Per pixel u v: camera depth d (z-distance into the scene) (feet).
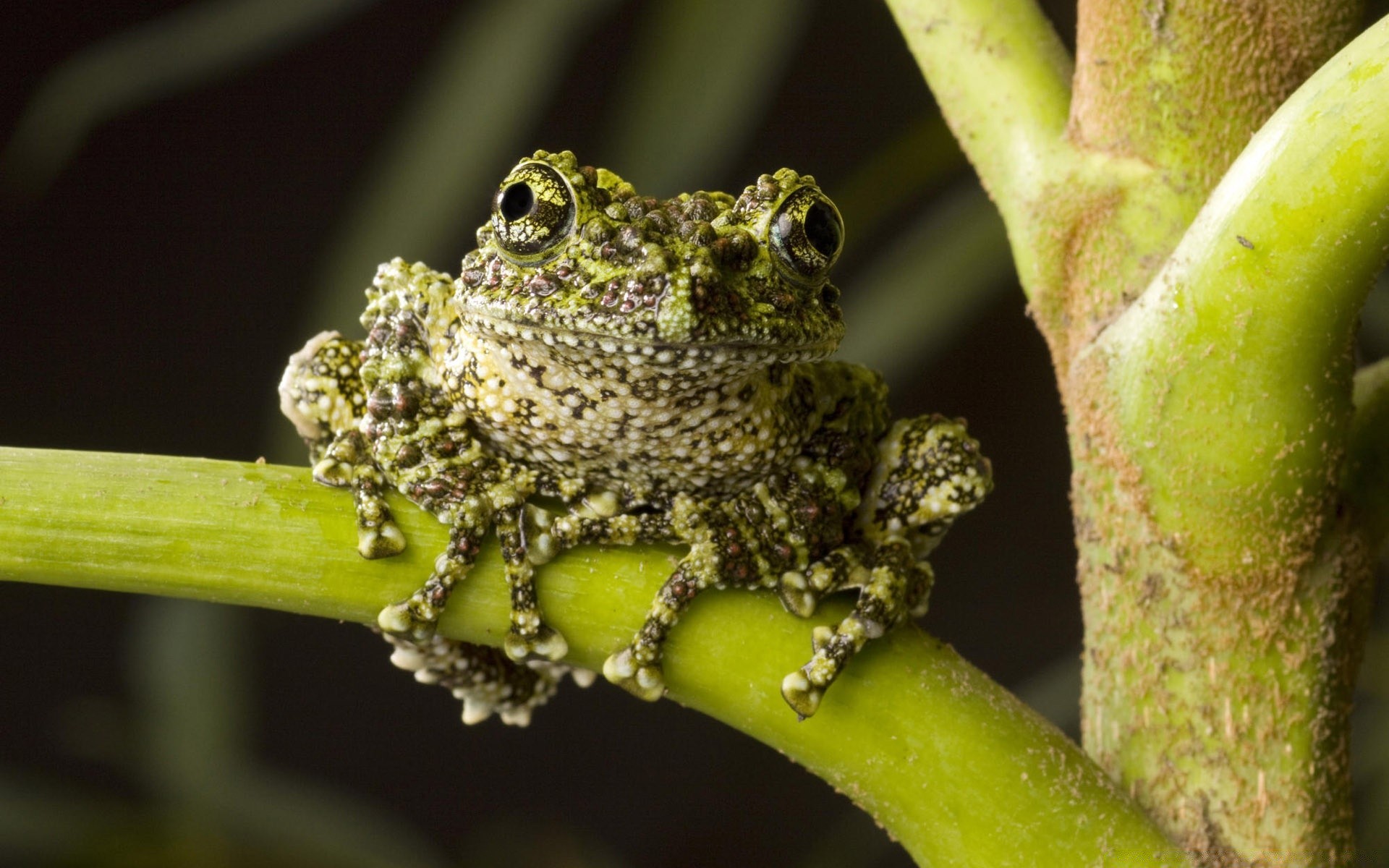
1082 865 1.03
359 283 1.24
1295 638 1.04
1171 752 1.05
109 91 1.43
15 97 2.91
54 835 1.30
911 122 3.05
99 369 3.05
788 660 1.04
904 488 1.09
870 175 1.32
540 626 1.04
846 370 1.11
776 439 1.08
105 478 1.02
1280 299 1.01
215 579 1.02
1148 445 1.04
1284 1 1.05
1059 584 3.14
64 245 2.99
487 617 1.04
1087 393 1.05
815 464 1.08
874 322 1.31
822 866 1.42
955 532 3.14
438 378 1.09
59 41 2.93
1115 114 1.05
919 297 1.31
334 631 3.03
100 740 1.59
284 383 1.11
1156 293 1.03
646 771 3.07
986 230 1.31
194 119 2.99
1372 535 1.05
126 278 3.04
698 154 1.24
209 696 1.32
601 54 2.85
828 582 1.04
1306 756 1.04
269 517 1.03
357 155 3.06
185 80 1.51
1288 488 1.03
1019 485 3.11
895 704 1.03
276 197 3.07
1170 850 1.03
